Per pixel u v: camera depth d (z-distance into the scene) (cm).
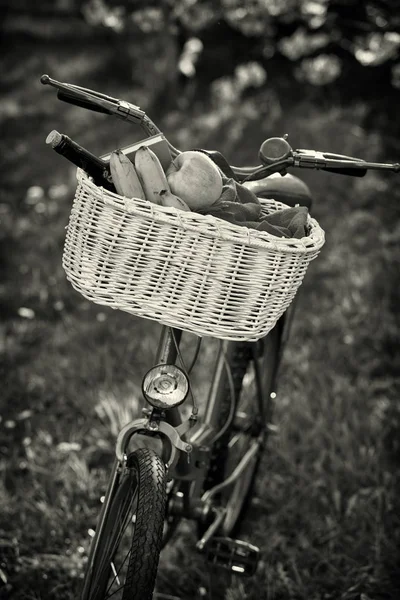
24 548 268
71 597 248
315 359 399
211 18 712
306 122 656
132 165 177
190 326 172
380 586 258
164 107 768
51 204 591
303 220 189
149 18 738
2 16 1049
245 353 250
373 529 282
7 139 734
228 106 708
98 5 760
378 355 407
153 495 176
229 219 180
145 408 202
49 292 464
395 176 598
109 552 196
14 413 351
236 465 276
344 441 321
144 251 170
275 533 280
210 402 242
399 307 446
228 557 237
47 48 1006
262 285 172
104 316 436
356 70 718
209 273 170
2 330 419
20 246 524
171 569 264
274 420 343
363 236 525
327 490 302
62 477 302
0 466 309
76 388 369
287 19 705
